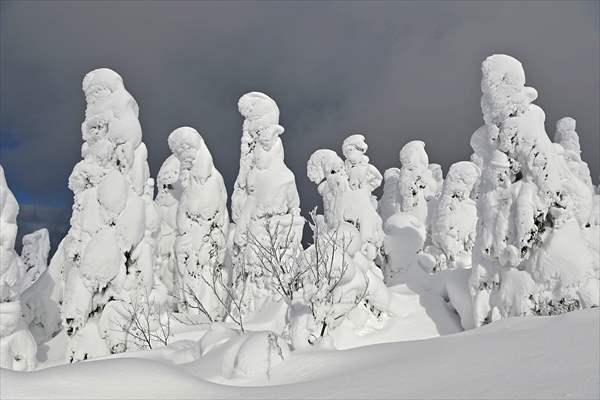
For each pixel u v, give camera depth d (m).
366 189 19.23
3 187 10.79
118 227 14.95
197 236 19.77
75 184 15.25
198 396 6.19
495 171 13.94
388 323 14.88
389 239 23.44
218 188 20.22
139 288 15.27
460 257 26.48
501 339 7.50
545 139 13.56
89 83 15.70
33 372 6.51
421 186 31.02
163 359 9.26
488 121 14.27
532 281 13.16
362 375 6.47
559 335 7.15
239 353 7.79
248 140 20.98
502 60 13.98
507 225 13.61
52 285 18.52
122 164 15.47
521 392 4.97
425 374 6.10
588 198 13.64
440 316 15.30
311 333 10.02
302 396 5.84
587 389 4.78
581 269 12.74
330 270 10.52
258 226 18.53
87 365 6.98
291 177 19.23
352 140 19.42
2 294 10.76
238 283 18.83
